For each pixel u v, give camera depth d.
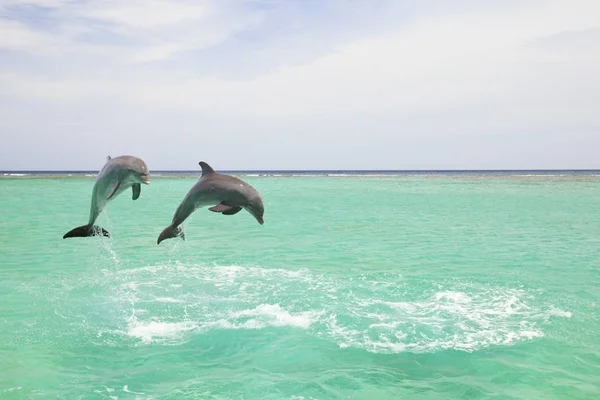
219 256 15.92
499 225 23.88
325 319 9.55
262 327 9.12
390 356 7.83
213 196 7.25
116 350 8.05
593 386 6.81
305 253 16.44
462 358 7.74
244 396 6.50
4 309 10.09
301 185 74.62
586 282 12.38
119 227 22.98
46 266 14.27
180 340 8.52
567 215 28.58
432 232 21.39
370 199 42.41
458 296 11.10
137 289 11.72
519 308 10.22
